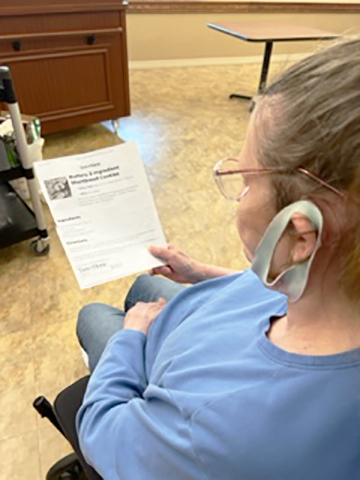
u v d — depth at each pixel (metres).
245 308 0.59
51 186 0.81
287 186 0.35
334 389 0.36
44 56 2.29
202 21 4.18
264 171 0.36
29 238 1.73
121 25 2.45
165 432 0.47
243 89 3.91
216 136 2.93
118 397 0.64
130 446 0.52
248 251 0.43
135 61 4.17
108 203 0.83
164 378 0.54
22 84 2.31
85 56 2.43
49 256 1.80
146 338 0.75
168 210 2.14
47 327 1.50
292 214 0.34
